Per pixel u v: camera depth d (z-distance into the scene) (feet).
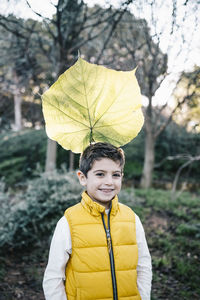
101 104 3.91
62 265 3.93
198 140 21.53
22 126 35.55
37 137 30.17
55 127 3.97
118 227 4.14
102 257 3.85
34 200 11.77
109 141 4.28
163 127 22.82
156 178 29.45
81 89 3.77
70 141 4.17
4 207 11.84
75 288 3.85
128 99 3.90
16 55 18.37
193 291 8.64
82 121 4.02
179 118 19.03
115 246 3.99
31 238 11.28
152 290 8.71
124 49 16.49
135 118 4.05
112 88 3.80
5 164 27.50
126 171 28.96
